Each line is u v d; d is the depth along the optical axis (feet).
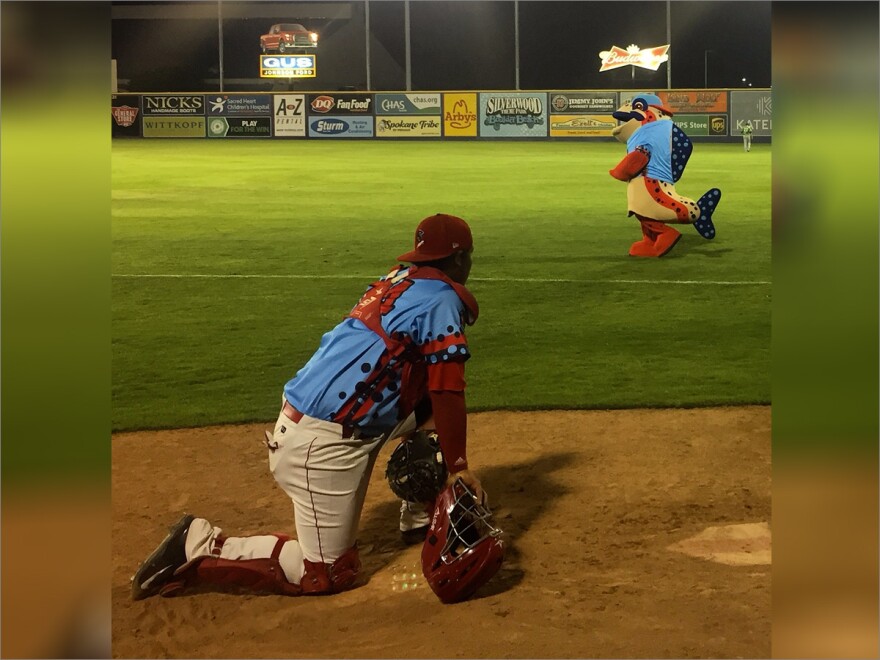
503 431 15.58
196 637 8.45
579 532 10.89
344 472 9.12
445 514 8.88
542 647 7.95
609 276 27.81
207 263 29.04
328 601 9.23
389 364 8.98
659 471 13.26
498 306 24.94
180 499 12.66
